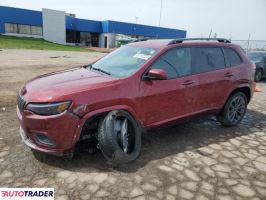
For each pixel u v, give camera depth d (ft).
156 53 14.11
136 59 14.33
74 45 172.76
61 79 13.25
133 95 12.84
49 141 11.56
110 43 181.57
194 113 15.76
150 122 13.88
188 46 15.55
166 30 205.46
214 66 16.62
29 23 156.97
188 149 14.69
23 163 12.42
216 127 18.45
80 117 11.47
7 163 12.38
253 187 11.39
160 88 13.75
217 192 10.90
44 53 85.46
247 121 20.24
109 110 12.19
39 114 11.24
